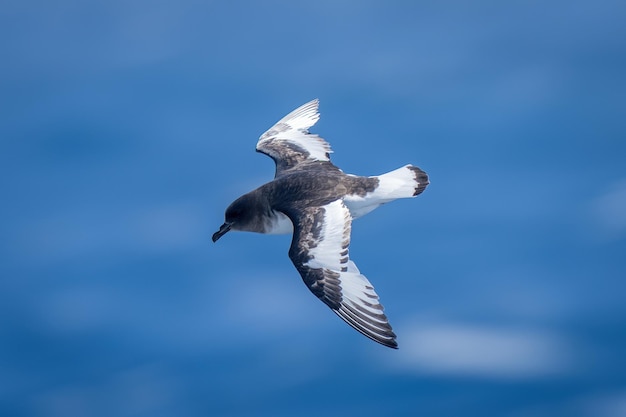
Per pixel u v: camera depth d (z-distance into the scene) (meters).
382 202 14.98
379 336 12.27
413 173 15.12
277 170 16.92
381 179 14.98
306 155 17.17
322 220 13.90
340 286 12.89
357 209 14.91
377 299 12.53
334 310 12.73
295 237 13.74
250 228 15.36
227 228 15.34
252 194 15.19
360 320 12.49
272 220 15.05
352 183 14.88
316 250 13.39
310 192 14.73
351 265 13.05
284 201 14.75
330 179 14.96
